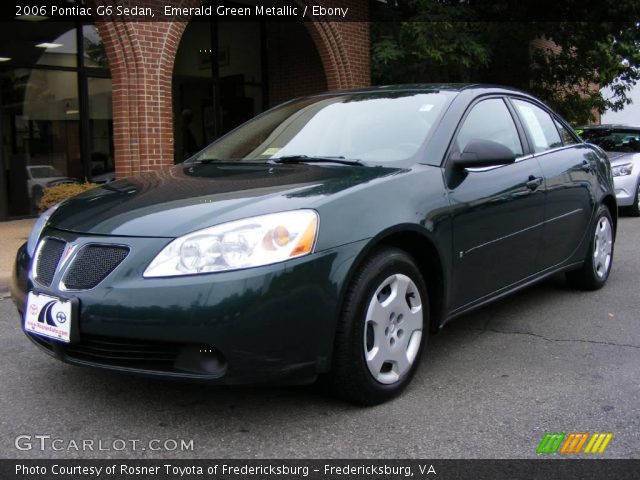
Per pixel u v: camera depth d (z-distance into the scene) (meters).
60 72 10.34
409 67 11.88
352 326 2.97
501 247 3.97
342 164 3.63
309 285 2.79
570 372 3.68
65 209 3.42
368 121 4.01
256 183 3.27
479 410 3.17
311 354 2.83
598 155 5.54
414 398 3.31
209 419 3.08
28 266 3.23
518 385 3.48
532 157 4.48
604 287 5.68
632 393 3.37
